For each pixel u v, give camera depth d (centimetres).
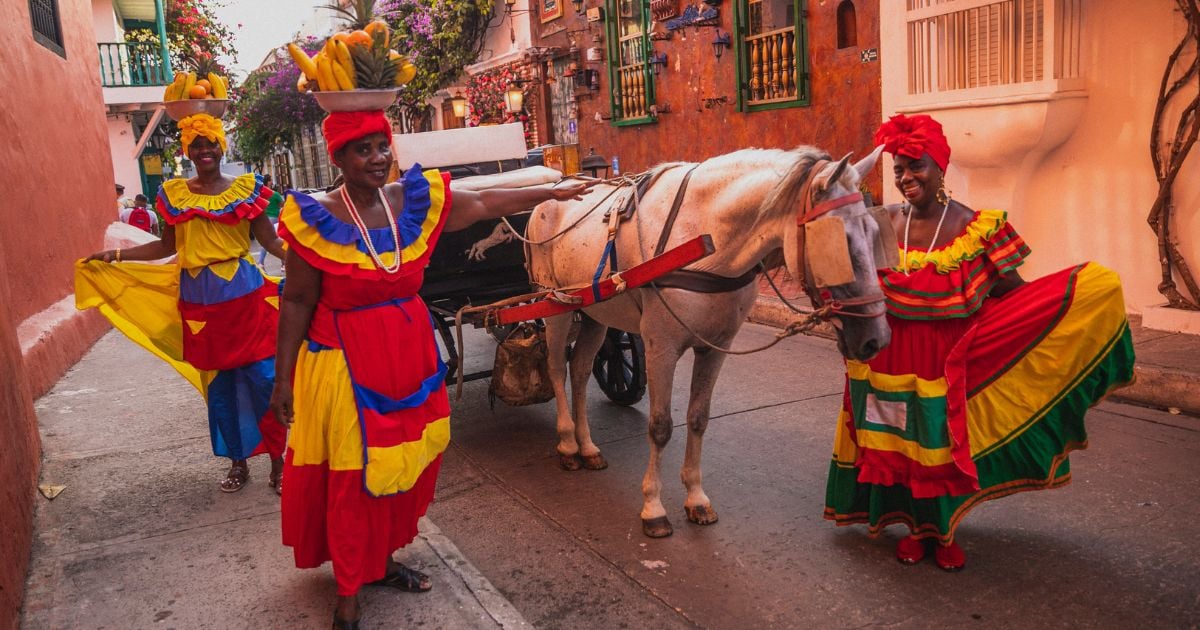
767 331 909
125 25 2830
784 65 1114
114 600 375
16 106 835
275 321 492
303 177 3869
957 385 366
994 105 788
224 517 462
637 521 460
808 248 339
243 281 476
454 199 351
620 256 432
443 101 2177
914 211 380
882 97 948
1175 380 590
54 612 365
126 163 2269
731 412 635
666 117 1379
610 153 1547
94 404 696
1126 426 561
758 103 1173
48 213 916
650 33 1382
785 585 385
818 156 361
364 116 317
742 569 402
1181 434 541
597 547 432
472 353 856
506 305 486
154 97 2156
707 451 559
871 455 389
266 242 490
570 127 1673
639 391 638
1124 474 481
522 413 662
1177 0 697
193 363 482
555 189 369
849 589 378
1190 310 716
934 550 400
